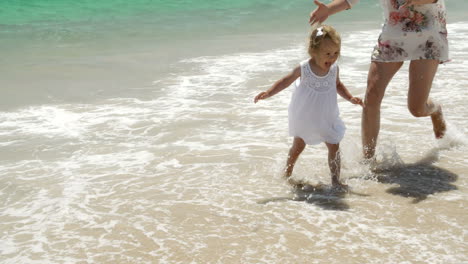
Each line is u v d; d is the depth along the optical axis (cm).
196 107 723
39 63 979
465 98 735
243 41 1189
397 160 544
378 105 534
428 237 397
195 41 1197
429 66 516
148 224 425
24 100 756
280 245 390
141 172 525
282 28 1362
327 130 496
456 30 1274
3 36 1245
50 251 389
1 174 521
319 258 372
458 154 560
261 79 861
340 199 465
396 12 519
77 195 477
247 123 661
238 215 438
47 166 540
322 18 540
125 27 1377
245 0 1842
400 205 451
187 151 575
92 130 641
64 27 1374
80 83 845
